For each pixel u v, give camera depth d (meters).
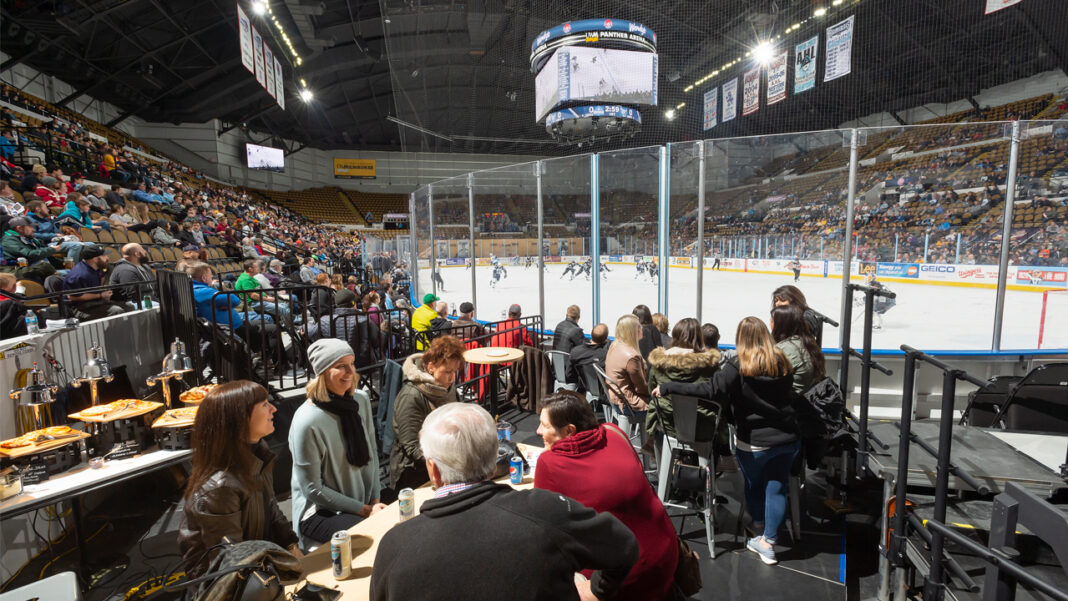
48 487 2.70
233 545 1.59
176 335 4.89
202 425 2.16
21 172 11.74
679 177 6.62
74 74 22.38
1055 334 5.84
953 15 18.33
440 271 10.30
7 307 4.26
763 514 3.34
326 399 2.72
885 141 6.42
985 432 3.33
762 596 2.89
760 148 6.48
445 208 9.73
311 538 2.66
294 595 1.86
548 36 12.67
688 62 19.84
